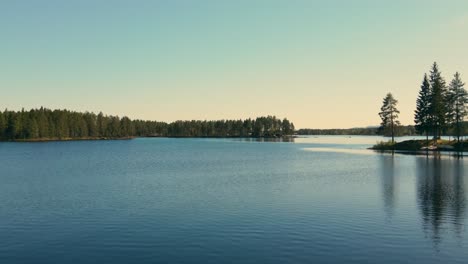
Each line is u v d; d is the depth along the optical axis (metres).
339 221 25.16
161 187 41.72
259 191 38.31
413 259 18.06
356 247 19.78
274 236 21.86
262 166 68.44
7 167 67.88
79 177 51.91
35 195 36.59
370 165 65.56
